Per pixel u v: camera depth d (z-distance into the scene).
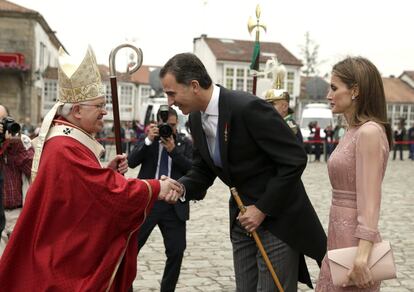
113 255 2.94
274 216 3.27
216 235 7.73
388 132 2.90
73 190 2.87
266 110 3.24
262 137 3.21
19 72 32.12
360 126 2.88
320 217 9.23
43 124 3.07
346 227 2.89
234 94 3.29
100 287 2.89
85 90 3.05
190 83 3.21
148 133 4.99
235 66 41.34
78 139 3.02
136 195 2.97
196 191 3.73
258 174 3.34
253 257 3.56
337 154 2.95
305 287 5.42
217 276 5.77
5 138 5.36
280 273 3.38
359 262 2.75
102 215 2.90
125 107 46.56
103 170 2.93
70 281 2.83
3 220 5.35
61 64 3.07
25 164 5.45
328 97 3.04
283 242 3.35
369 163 2.78
